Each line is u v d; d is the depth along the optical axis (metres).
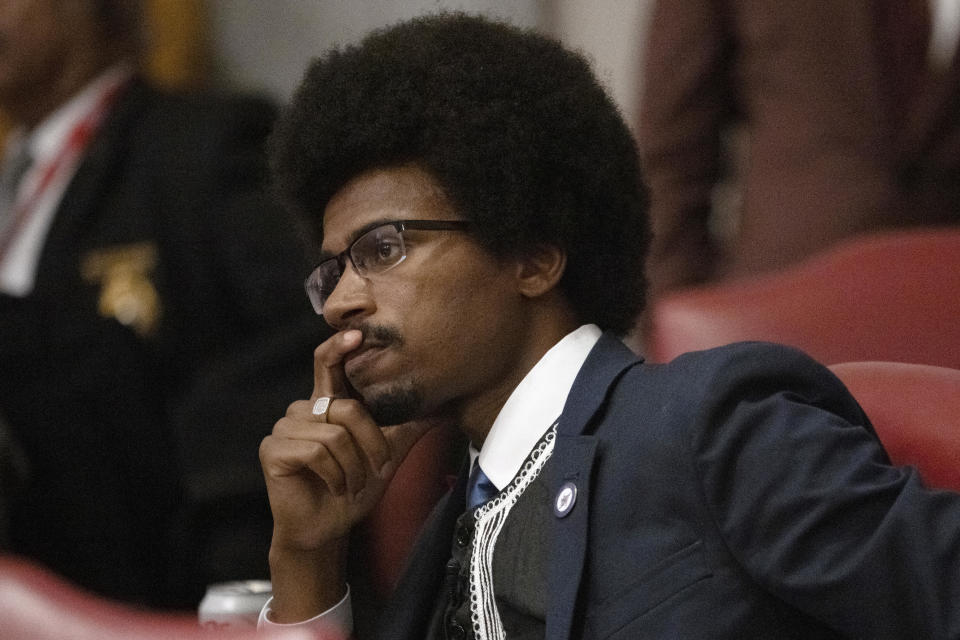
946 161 8.21
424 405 4.97
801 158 8.52
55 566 8.20
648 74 9.34
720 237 10.74
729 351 4.61
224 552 8.55
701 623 4.32
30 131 11.09
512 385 5.09
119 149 10.40
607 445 4.68
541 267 5.12
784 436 4.32
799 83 8.54
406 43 5.28
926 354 5.71
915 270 5.89
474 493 5.11
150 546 8.48
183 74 14.86
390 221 4.96
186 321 9.97
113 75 10.94
